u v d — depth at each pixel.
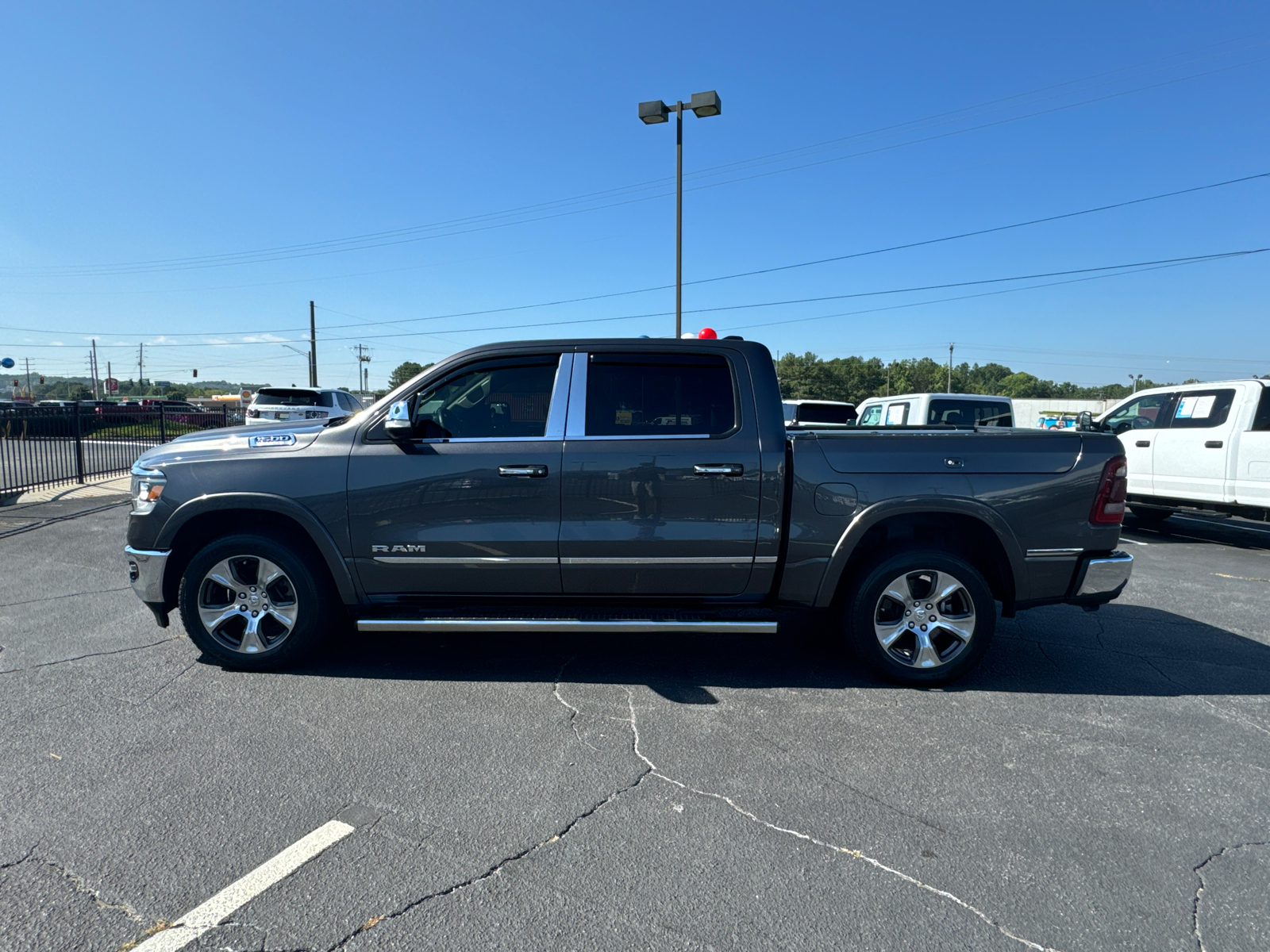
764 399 4.12
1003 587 4.19
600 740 3.42
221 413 23.16
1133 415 10.37
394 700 3.85
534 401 4.13
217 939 2.13
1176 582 7.00
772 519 4.04
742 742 3.42
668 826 2.73
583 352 4.17
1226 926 2.24
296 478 4.05
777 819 2.79
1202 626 5.43
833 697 3.97
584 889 2.37
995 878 2.45
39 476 12.05
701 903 2.31
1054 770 3.19
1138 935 2.20
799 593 4.09
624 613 4.12
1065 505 4.04
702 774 3.11
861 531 4.00
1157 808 2.90
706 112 17.16
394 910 2.26
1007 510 4.01
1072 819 2.82
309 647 4.22
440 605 4.19
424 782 3.02
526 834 2.67
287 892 2.33
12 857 2.49
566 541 4.02
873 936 2.18
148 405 21.61
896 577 4.04
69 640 4.72
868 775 3.12
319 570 4.18
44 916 2.21
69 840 2.58
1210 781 3.11
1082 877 2.47
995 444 4.05
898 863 2.53
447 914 2.25
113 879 2.38
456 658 4.50
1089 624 5.47
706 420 4.11
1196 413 9.28
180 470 4.12
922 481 4.01
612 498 4.01
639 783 3.04
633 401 4.12
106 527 8.92
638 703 3.85
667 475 4.00
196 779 3.01
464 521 4.04
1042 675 4.35
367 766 3.14
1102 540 4.06
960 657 4.07
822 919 2.25
